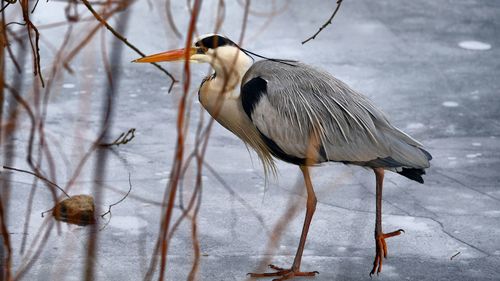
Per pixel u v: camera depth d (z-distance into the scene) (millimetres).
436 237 11539
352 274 10500
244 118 10859
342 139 10539
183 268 10484
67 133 14375
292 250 11109
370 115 10656
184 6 20922
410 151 10609
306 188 11781
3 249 10539
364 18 20984
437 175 13570
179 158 6203
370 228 11812
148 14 20266
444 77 17750
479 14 21516
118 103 15852
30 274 10031
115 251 10828
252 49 18578
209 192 12742
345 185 13219
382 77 17625
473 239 11492
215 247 11102
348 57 18578
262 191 12867
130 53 18062
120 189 12664
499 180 13391
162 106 15953
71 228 11352
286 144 10617
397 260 10891
